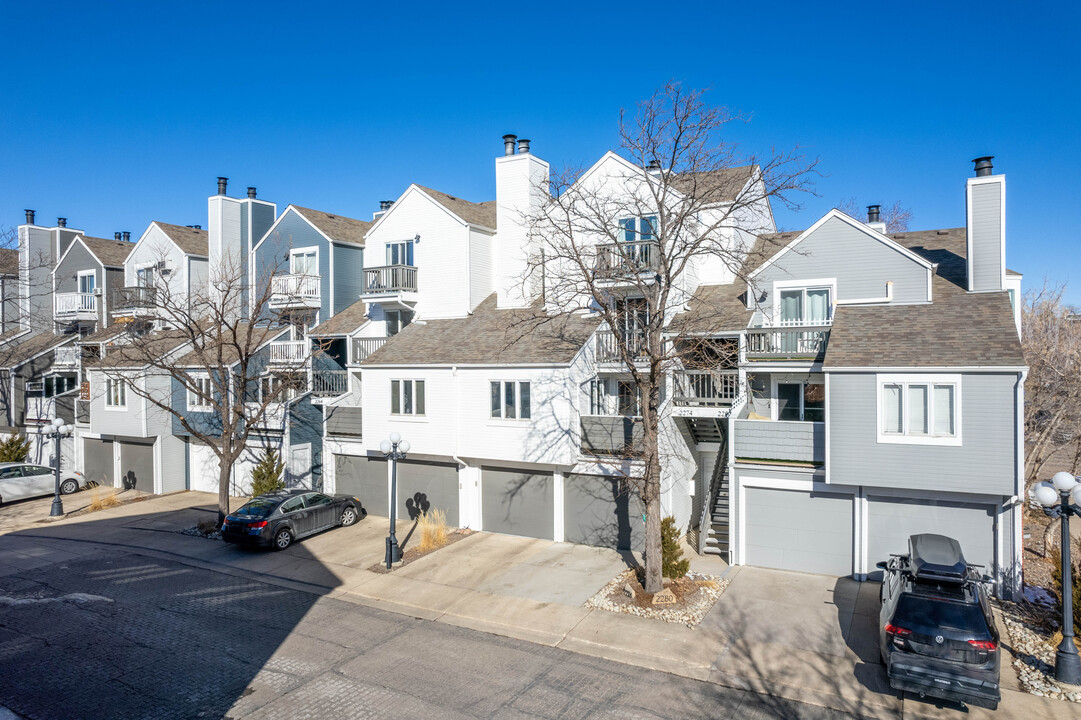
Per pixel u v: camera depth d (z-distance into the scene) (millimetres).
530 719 10789
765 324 21016
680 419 21062
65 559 19891
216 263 32750
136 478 30172
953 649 10688
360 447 24219
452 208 26547
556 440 19891
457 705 11250
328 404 25391
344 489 24922
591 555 19281
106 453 31516
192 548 20875
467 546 20344
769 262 21125
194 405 29703
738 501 18109
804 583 16688
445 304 26406
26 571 18719
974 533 15812
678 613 14883
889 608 12227
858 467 16250
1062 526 11992
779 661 12734
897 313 18109
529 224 24250
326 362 27781
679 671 12469
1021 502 15219
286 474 25938
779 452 17703
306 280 28766
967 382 15289
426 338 24141
